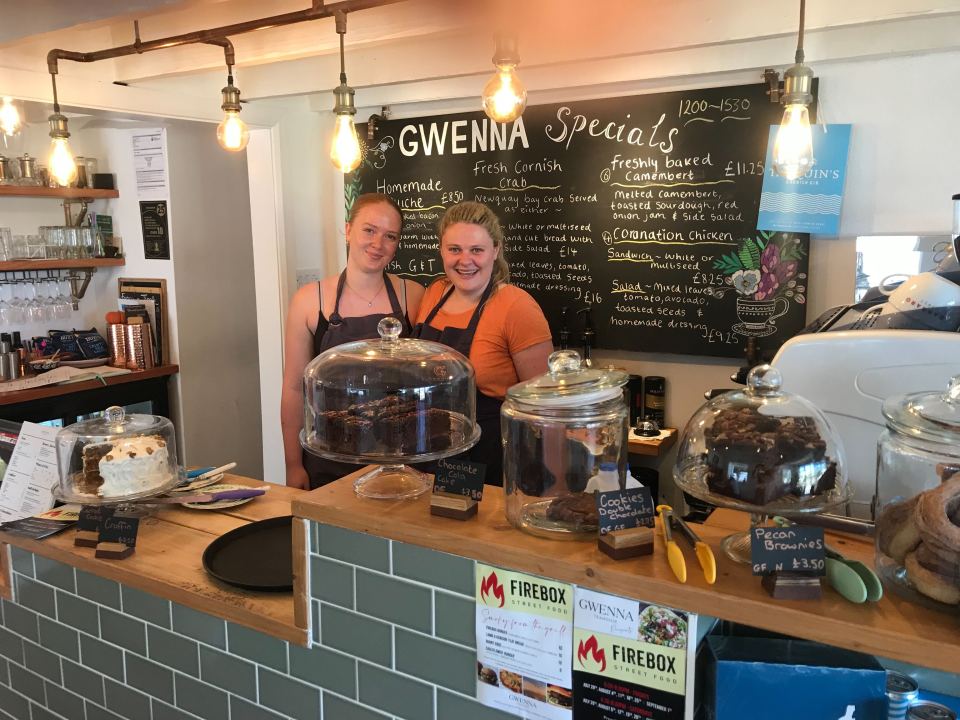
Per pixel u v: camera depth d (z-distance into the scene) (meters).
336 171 3.75
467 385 1.67
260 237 3.62
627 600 1.02
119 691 1.63
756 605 0.93
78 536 1.66
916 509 0.91
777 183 2.82
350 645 1.28
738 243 2.92
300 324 2.88
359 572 1.25
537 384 1.18
